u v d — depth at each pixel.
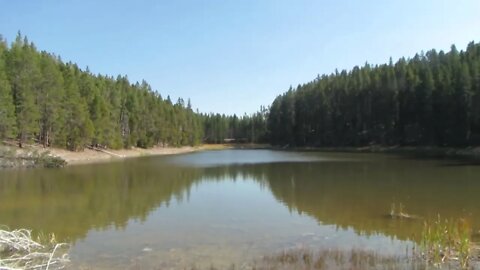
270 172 45.34
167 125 124.75
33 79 65.19
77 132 71.19
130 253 14.30
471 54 100.50
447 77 87.44
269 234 16.88
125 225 18.86
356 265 12.34
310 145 130.12
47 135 67.31
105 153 82.12
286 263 12.74
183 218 20.34
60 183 35.12
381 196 26.81
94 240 16.11
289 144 140.88
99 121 80.62
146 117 110.00
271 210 22.34
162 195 28.30
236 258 13.55
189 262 13.20
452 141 81.62
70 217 20.81
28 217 20.88
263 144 166.12
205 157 83.50
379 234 16.61
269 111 168.88
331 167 50.72
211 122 180.25
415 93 95.31
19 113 59.62
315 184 33.72
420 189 29.78
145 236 16.73
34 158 53.00
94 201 25.77
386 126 104.31
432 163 54.19
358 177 38.47
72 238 16.48
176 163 62.84
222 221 19.55
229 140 184.88
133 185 33.94
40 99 65.75
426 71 94.94
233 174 43.47
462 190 29.05
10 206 24.05
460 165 50.06
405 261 12.64
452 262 12.45
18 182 35.78
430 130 89.19
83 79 85.19
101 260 13.47
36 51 81.44
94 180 37.66
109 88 101.25
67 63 90.38
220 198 26.86
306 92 143.50
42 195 28.25
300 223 18.92
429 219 19.48
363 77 123.44
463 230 14.23
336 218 20.00
